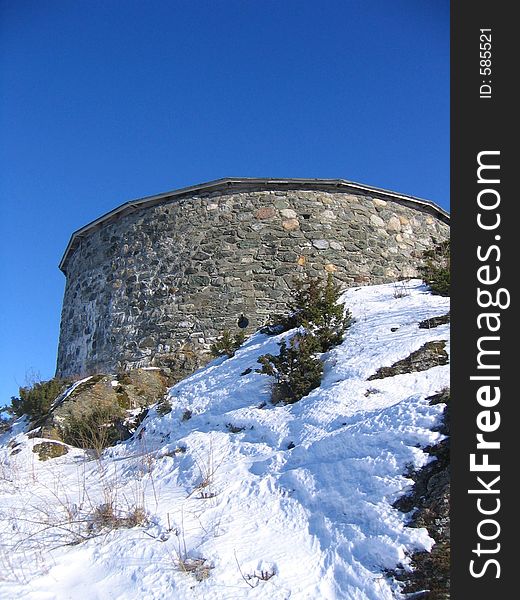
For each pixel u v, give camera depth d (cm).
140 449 816
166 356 1214
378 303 957
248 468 611
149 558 476
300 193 1320
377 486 487
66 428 988
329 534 470
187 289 1258
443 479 468
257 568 445
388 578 412
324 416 634
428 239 1427
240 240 1277
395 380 665
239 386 820
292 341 791
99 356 1332
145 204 1364
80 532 543
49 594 442
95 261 1441
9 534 562
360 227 1332
